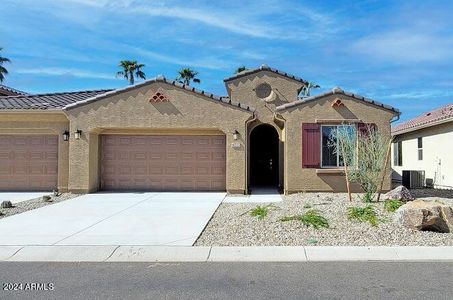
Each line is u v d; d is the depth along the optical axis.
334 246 8.12
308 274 6.52
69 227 10.12
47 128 17.47
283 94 19.58
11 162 17.75
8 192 17.33
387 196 13.50
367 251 7.79
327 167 16.67
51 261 7.41
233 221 10.62
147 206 13.53
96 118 16.86
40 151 17.69
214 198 15.53
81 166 16.77
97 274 6.60
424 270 6.71
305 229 9.41
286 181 16.67
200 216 11.55
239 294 5.64
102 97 16.86
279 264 7.12
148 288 5.91
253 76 19.69
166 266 7.06
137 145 17.83
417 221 9.17
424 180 21.42
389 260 7.31
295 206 12.74
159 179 17.78
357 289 5.81
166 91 16.78
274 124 19.31
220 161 17.72
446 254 7.62
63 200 14.97
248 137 18.72
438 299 5.42
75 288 5.92
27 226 10.25
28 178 17.70
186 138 17.78
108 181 17.86
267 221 10.34
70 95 21.27
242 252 7.80
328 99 16.67
